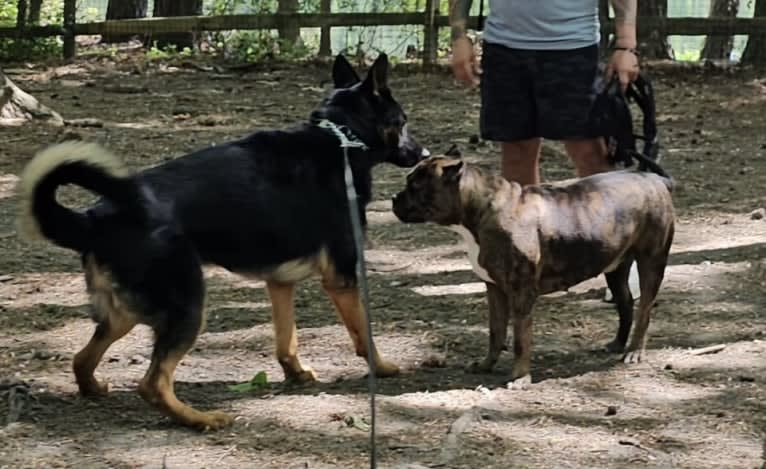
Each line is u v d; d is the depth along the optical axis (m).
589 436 4.56
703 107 13.98
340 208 5.04
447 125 12.53
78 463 4.33
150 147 11.03
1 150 10.61
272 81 16.03
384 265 7.32
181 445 4.49
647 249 5.36
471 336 5.89
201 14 19.92
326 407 4.88
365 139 5.23
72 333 5.96
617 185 5.20
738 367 5.36
